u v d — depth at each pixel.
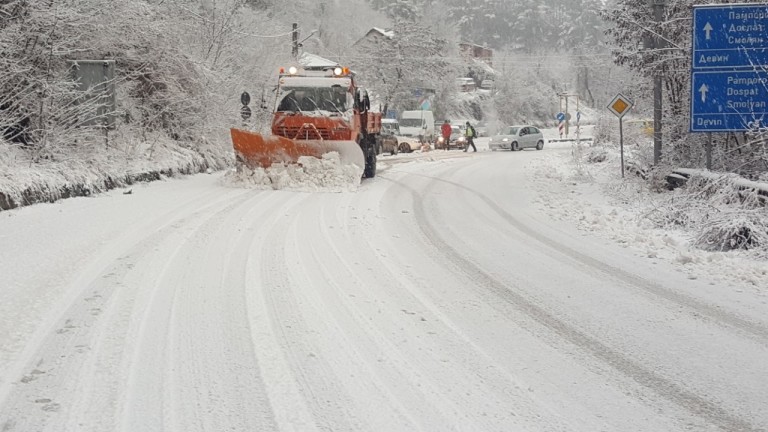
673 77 18.66
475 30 133.62
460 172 24.39
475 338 6.16
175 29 21.02
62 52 14.55
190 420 4.33
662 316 7.06
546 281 8.48
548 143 56.50
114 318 6.23
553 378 5.27
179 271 8.02
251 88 28.72
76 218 11.26
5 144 13.31
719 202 12.82
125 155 17.28
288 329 6.16
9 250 8.73
